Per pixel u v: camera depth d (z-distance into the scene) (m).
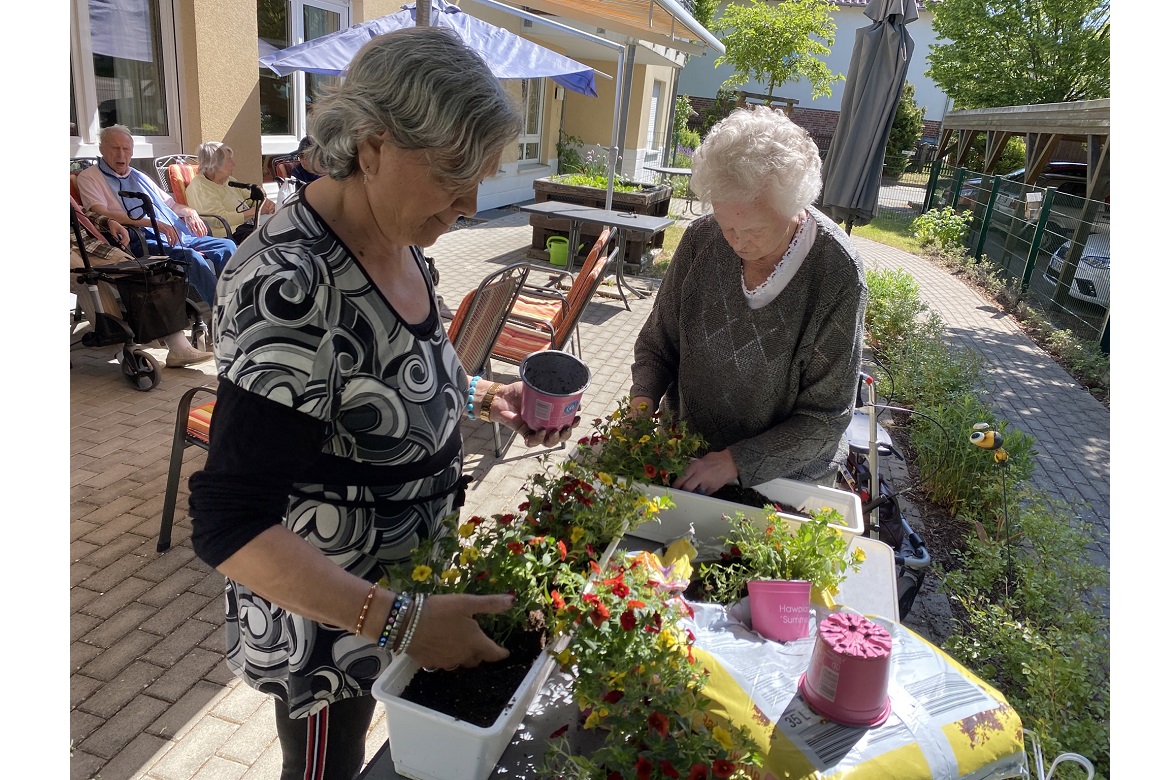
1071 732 2.13
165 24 6.63
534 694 1.19
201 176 6.62
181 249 5.19
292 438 1.05
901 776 1.02
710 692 1.13
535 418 1.63
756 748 1.03
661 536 1.77
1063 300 9.12
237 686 2.56
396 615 1.07
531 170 14.45
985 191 13.70
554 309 5.59
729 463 1.81
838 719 1.09
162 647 2.70
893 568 1.64
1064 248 9.27
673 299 2.07
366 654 1.34
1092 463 5.49
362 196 1.14
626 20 6.60
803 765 1.03
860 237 15.20
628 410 1.96
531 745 1.14
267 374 1.01
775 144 1.57
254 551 1.03
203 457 3.95
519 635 1.28
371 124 1.02
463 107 1.00
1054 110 10.65
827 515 1.59
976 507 4.18
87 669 2.57
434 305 1.36
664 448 1.78
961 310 9.85
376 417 1.18
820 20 20.00
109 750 2.28
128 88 6.46
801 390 1.92
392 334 1.17
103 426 4.21
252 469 1.03
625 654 1.12
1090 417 6.36
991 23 20.47
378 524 1.26
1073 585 2.96
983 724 1.12
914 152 28.61
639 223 7.79
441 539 1.34
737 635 1.28
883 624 1.33
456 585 1.24
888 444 3.51
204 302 5.34
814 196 1.67
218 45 7.05
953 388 5.57
